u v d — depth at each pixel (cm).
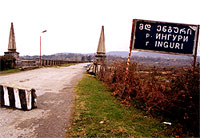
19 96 470
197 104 337
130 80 592
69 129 346
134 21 536
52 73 1555
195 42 493
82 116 415
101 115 424
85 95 647
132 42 545
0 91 495
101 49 1394
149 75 489
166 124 382
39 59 2236
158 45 523
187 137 317
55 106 505
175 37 507
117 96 635
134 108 496
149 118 421
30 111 457
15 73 1405
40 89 757
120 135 319
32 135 319
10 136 314
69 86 855
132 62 609
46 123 377
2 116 416
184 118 350
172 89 405
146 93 492
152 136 323
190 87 361
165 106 418
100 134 320
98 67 1348
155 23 523
